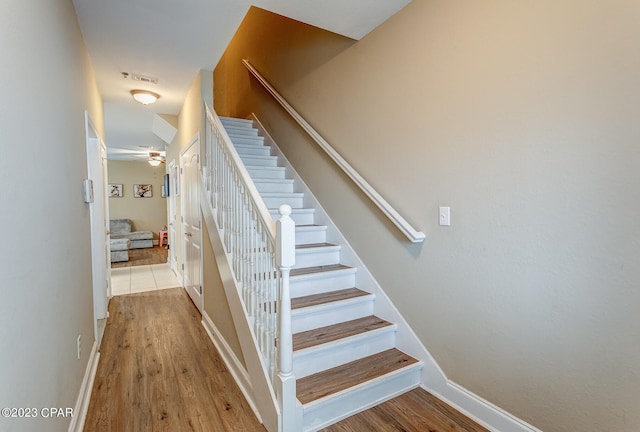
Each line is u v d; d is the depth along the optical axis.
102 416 1.87
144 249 8.89
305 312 2.14
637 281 1.24
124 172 9.34
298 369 1.92
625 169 1.25
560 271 1.45
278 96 3.63
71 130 1.89
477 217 1.77
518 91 1.57
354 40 2.64
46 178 1.34
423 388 2.10
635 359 1.25
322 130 3.08
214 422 1.83
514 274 1.62
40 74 1.31
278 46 3.89
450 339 1.95
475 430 1.74
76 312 1.85
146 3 2.05
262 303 1.84
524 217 1.57
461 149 1.83
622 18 1.24
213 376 2.32
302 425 1.66
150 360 2.55
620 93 1.25
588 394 1.38
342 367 2.04
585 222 1.36
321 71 3.08
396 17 2.22
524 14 1.54
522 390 1.61
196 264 3.72
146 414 1.89
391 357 2.17
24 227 1.06
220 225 2.64
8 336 0.90
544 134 1.48
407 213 2.19
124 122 4.82
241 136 4.11
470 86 1.78
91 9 2.10
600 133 1.31
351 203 2.71
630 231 1.25
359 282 2.60
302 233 2.89
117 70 3.02
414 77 2.11
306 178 3.33
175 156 5.13
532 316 1.56
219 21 2.26
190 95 3.53
